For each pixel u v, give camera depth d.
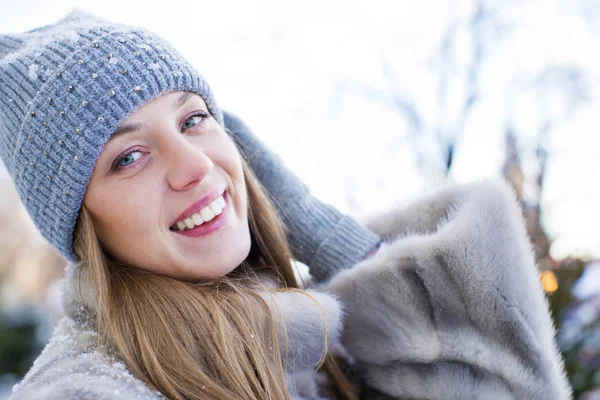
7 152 1.00
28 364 2.93
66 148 0.90
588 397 1.72
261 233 1.25
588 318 1.78
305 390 1.04
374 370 1.16
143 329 0.89
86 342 0.90
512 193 1.12
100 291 0.92
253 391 0.90
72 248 1.02
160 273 0.98
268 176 1.38
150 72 0.93
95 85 0.89
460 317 1.06
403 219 1.31
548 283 1.79
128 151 0.92
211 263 0.99
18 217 4.14
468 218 1.06
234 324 0.94
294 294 1.03
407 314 1.09
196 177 0.94
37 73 0.92
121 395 0.74
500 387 1.03
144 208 0.93
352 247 1.30
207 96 1.06
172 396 0.84
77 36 0.94
